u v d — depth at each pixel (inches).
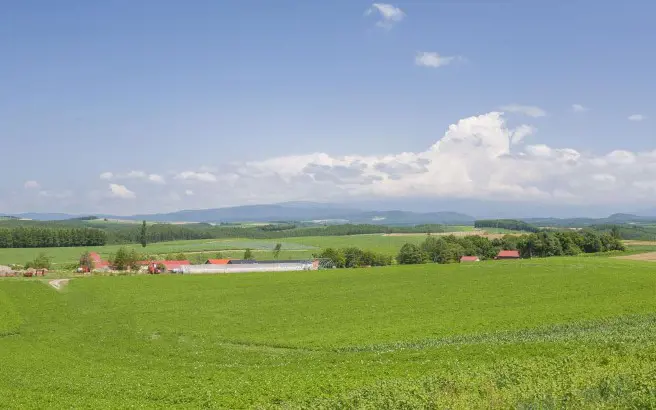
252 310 2893.7
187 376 1589.6
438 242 6958.7
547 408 876.6
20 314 2876.5
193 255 7593.5
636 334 1638.8
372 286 3528.5
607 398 911.0
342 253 6850.4
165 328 2502.5
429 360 1563.7
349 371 1504.7
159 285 3745.1
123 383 1493.6
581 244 6412.4
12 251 7372.1
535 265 4094.5
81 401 1295.5
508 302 2755.9
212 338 2272.4
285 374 1520.7
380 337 2103.8
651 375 1008.2
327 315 2674.7
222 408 1181.7
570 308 2477.9
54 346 2241.6
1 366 1846.7
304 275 4173.2
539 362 1296.8
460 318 2416.3
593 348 1430.9
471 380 1141.7
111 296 3368.6
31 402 1296.8
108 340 2299.5
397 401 1009.5
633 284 3083.2
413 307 2778.1
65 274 4429.1
